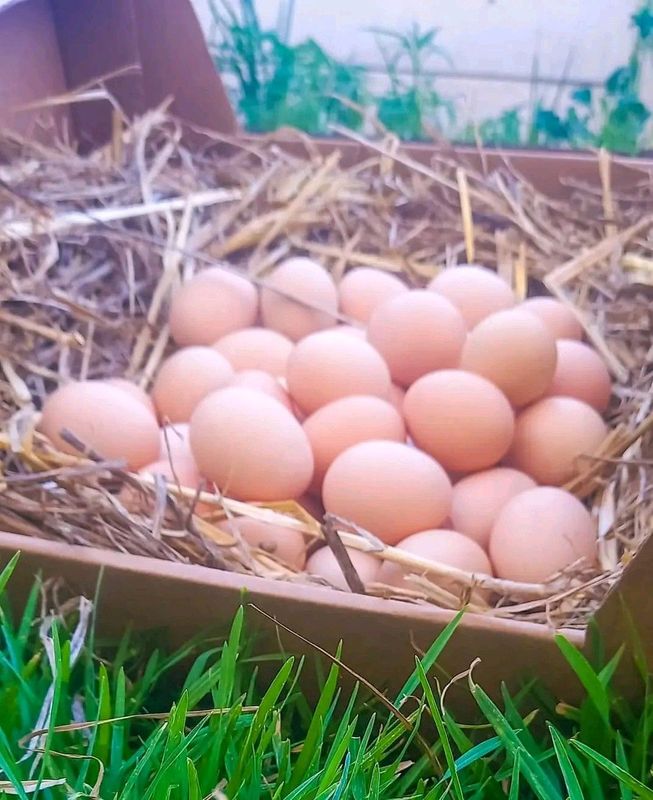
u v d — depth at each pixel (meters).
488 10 0.97
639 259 0.82
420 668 0.56
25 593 0.62
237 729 0.58
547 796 0.56
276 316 0.80
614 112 0.96
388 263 0.87
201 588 0.60
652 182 0.86
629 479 0.72
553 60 0.97
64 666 0.58
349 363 0.72
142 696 0.60
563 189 0.89
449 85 0.99
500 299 0.79
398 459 0.68
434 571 0.65
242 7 0.99
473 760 0.57
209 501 0.68
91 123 0.92
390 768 0.57
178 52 0.90
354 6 1.00
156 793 0.55
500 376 0.72
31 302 0.77
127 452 0.69
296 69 0.99
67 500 0.65
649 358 0.77
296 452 0.68
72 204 0.83
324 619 0.60
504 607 0.64
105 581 0.61
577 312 0.81
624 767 0.57
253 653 0.61
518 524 0.67
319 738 0.57
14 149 0.83
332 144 0.92
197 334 0.79
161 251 0.84
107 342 0.81
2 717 0.58
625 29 0.95
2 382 0.74
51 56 0.88
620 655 0.58
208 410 0.69
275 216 0.88
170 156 0.90
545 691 0.60
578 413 0.73
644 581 0.57
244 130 0.98
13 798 0.56
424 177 0.89
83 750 0.58
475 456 0.71
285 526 0.67
